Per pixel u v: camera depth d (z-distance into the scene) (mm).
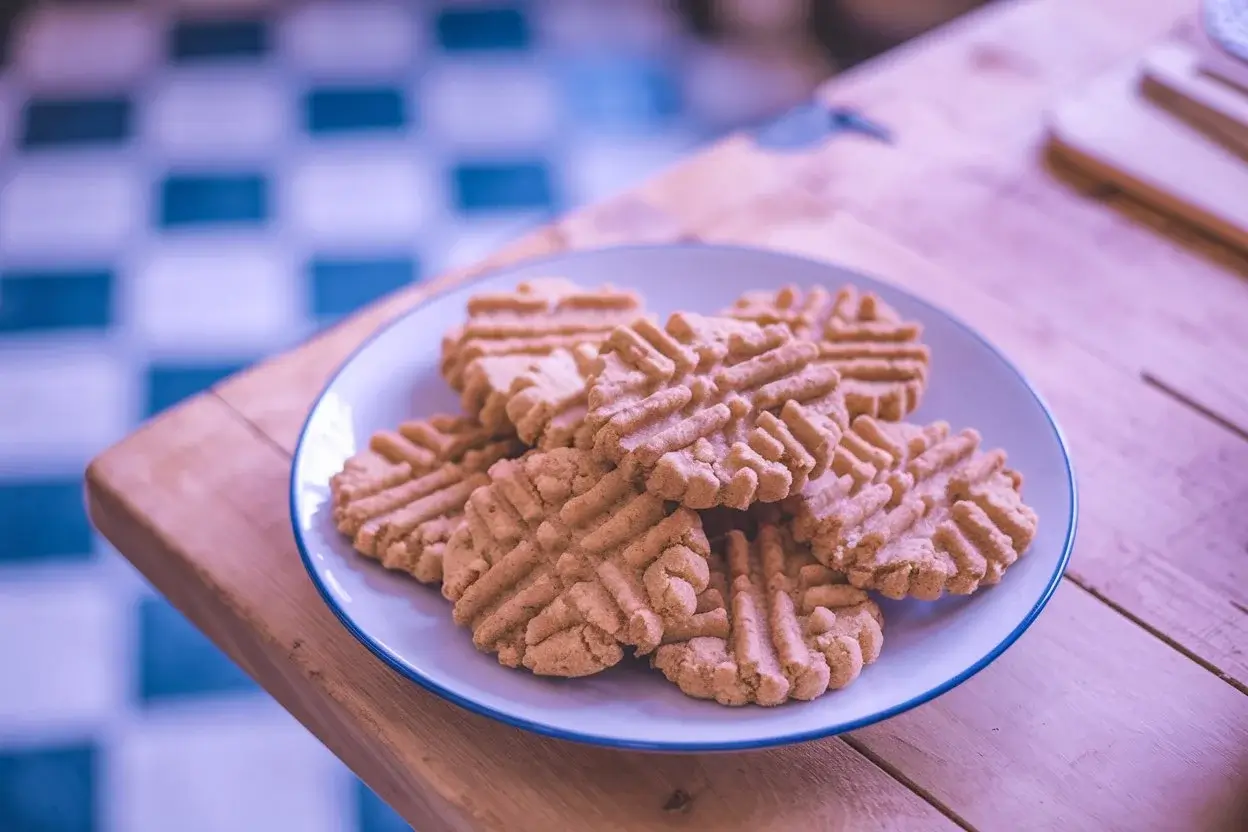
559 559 580
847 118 836
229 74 1778
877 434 622
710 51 1816
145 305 1502
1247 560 642
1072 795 575
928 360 654
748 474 571
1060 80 860
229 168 1649
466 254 1534
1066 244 769
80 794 1125
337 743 616
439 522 606
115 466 669
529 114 1718
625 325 612
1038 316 734
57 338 1470
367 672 604
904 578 584
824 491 595
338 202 1604
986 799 574
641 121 1709
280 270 1530
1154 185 781
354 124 1707
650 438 578
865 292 687
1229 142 797
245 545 643
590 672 568
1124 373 711
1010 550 596
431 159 1657
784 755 583
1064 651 611
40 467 1355
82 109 1733
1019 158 815
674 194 793
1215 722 594
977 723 591
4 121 1718
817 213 783
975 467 619
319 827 1111
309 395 700
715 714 561
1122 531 650
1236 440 686
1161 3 911
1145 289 749
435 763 581
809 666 561
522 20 1866
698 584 573
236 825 1111
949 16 1719
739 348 610
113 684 1203
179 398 1409
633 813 571
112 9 1874
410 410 660
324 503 621
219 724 1178
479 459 629
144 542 658
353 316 734
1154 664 609
